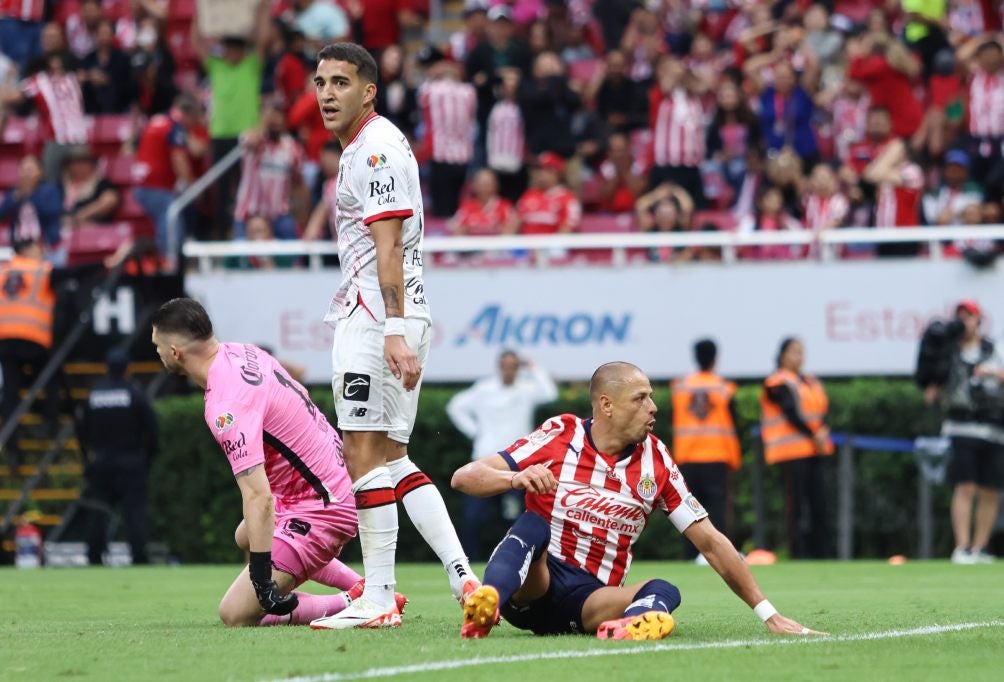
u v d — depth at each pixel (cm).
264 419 2583
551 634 2334
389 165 2417
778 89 7344
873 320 6531
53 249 7456
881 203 6781
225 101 7319
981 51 7094
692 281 6638
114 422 5875
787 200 7044
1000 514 6003
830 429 6259
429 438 6412
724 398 5753
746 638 2267
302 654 2062
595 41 8719
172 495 6469
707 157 7450
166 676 1877
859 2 8738
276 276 6762
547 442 2288
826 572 4759
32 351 6225
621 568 2323
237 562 6431
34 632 2550
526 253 7075
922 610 3017
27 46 8975
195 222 7325
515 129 7531
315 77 2495
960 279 6469
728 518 5778
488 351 6712
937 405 6212
